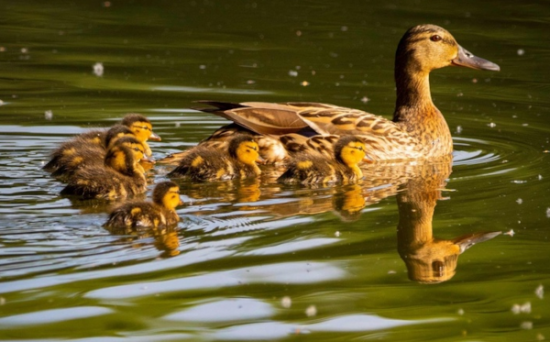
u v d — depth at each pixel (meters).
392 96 18.70
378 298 8.95
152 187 12.47
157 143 15.27
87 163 12.91
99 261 9.43
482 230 10.89
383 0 28.14
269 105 14.65
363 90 19.14
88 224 10.55
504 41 23.03
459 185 12.91
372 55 22.23
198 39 23.80
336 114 14.67
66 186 11.94
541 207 11.72
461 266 9.82
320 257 9.86
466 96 19.23
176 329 8.14
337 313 8.59
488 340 8.11
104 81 19.50
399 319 8.52
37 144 14.77
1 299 8.49
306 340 8.02
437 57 15.38
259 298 8.80
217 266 9.45
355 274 9.47
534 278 9.48
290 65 21.27
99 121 16.39
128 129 13.90
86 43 23.09
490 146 15.38
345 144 13.24
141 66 20.92
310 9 27.25
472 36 23.41
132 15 26.44
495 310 8.74
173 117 16.94
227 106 14.65
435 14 25.91
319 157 13.27
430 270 9.65
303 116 14.54
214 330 8.16
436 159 14.77
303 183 12.88
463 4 27.12
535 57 21.97
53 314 8.26
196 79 19.88
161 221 10.49
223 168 13.09
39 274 9.03
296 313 8.55
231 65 21.19
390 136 14.66
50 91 18.53
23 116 16.53
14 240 9.93
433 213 11.55
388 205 11.87
